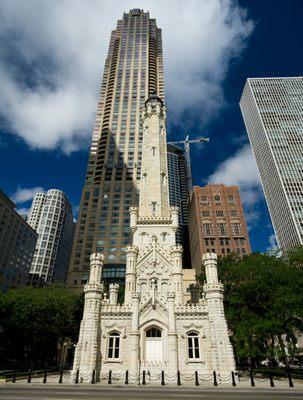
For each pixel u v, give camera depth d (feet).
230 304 166.09
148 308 135.74
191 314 134.51
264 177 615.16
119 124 512.63
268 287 148.05
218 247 455.63
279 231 548.72
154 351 128.88
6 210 471.62
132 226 174.50
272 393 79.51
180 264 155.63
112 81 571.28
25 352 187.01
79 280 375.45
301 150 563.48
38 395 68.54
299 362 172.86
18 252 500.74
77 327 207.72
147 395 72.33
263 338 141.28
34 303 171.12
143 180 207.00
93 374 110.83
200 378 119.55
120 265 363.76
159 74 593.01
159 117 243.19
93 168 481.05
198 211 490.49
